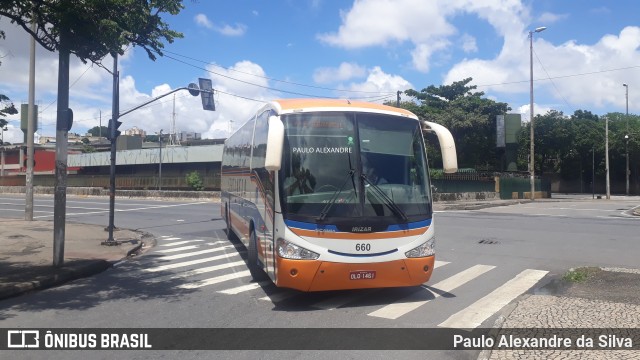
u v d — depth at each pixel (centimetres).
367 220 723
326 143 750
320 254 707
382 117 780
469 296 804
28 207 2058
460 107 4666
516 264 1091
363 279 718
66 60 1038
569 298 742
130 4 880
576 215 2547
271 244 764
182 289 891
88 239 1532
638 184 6631
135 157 5181
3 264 1073
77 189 4788
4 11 885
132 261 1208
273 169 694
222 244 1474
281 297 811
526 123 6625
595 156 6500
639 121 6838
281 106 785
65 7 840
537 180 4925
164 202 3622
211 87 1898
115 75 1444
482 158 5147
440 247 1345
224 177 1633
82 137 9625
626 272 920
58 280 958
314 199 723
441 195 3566
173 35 978
